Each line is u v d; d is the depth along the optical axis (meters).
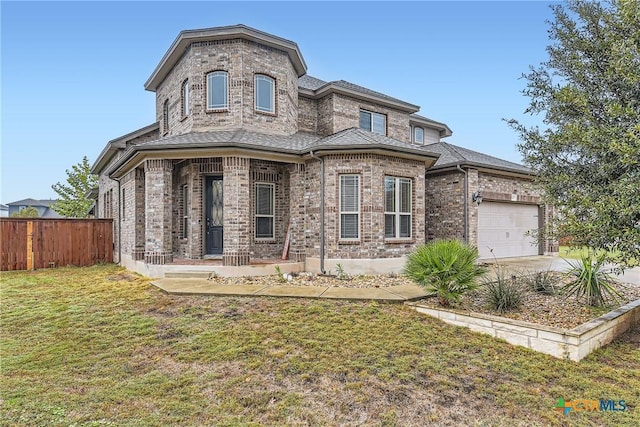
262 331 5.86
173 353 5.17
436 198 14.61
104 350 5.32
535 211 16.36
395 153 10.98
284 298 7.62
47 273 12.51
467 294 7.46
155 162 10.85
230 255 10.33
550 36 6.87
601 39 6.15
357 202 10.80
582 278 7.21
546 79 6.82
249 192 10.88
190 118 12.72
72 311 7.18
